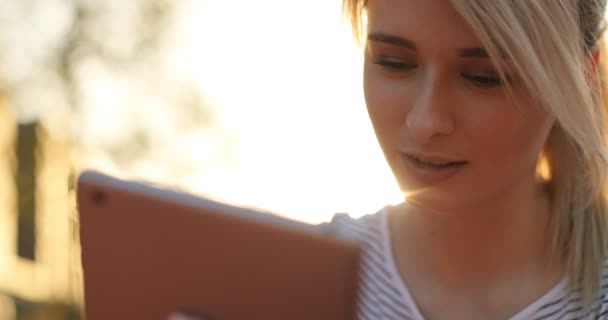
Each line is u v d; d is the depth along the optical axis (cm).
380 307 131
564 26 108
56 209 363
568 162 124
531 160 115
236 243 97
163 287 100
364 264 133
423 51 109
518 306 123
